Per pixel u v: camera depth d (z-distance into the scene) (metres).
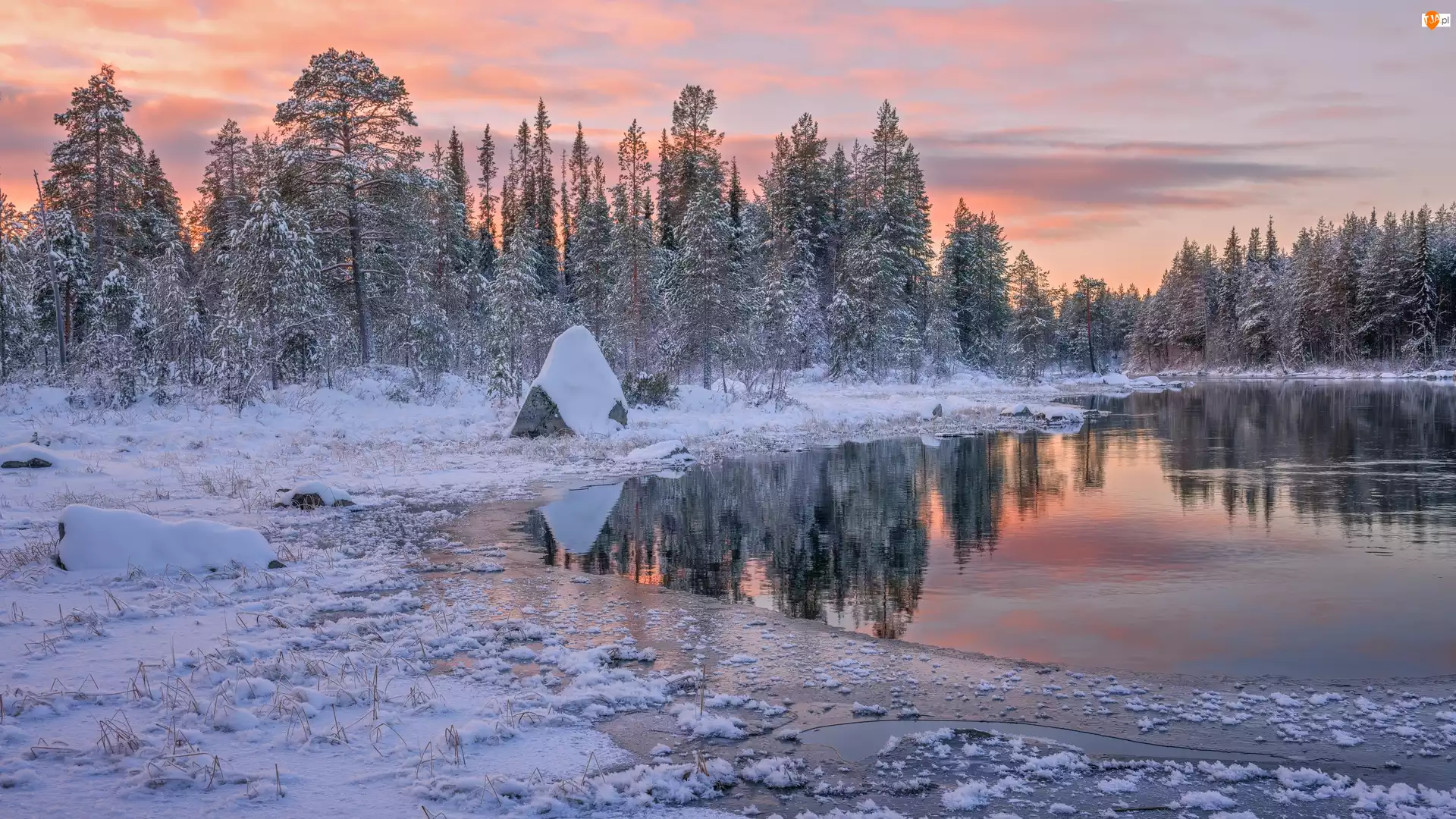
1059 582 9.50
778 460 21.75
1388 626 7.76
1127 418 36.00
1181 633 7.56
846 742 5.17
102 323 31.34
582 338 26.98
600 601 8.55
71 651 6.50
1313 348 97.25
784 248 64.50
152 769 4.26
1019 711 5.68
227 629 7.18
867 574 9.91
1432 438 26.02
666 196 68.62
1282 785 4.57
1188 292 117.38
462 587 9.09
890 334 59.44
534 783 4.39
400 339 36.47
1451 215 117.75
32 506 13.38
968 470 19.62
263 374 28.55
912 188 72.62
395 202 35.69
